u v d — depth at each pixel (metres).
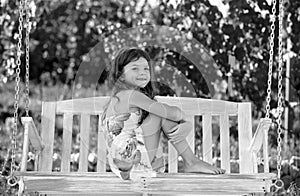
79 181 4.08
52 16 8.38
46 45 9.13
